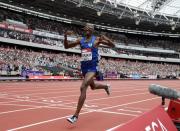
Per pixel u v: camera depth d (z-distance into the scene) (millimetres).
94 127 6953
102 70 50531
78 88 22344
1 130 6379
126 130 2547
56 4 48031
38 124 7188
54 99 13594
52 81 34656
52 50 51625
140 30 69000
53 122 7492
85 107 10711
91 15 55312
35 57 40281
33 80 34344
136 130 2629
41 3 47531
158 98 15641
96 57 6984
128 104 12352
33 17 51969
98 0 45438
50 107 10570
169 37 74500
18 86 22594
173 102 4039
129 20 58875
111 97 15469
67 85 26406
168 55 72312
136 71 60000
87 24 7062
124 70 57094
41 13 52000
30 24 49969
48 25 53188
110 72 51781
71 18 56844
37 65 39156
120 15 53875
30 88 20781
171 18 59031
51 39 51094
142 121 2791
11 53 36531
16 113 8898
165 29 67812
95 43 6938
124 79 52812
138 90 22406
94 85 7406
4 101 12141
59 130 6512
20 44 44625
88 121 7758
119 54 62875
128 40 69250
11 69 32812
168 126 3125
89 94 17062
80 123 7426
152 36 73688
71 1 45812
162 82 45188
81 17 57000
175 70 68312
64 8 50469
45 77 36344
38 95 15492
